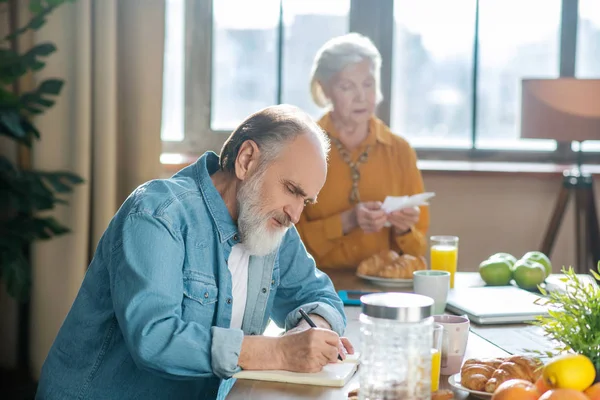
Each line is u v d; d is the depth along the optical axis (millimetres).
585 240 3734
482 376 1229
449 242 2180
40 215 3301
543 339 1624
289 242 1759
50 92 2986
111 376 1520
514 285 2207
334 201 2754
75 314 1562
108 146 3328
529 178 3852
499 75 3973
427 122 4008
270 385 1321
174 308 1394
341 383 1318
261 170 1476
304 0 3879
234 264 1603
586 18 3959
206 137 3943
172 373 1356
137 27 3373
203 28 3881
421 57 3961
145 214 1437
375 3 3877
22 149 3408
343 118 2777
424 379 1061
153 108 3404
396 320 1045
